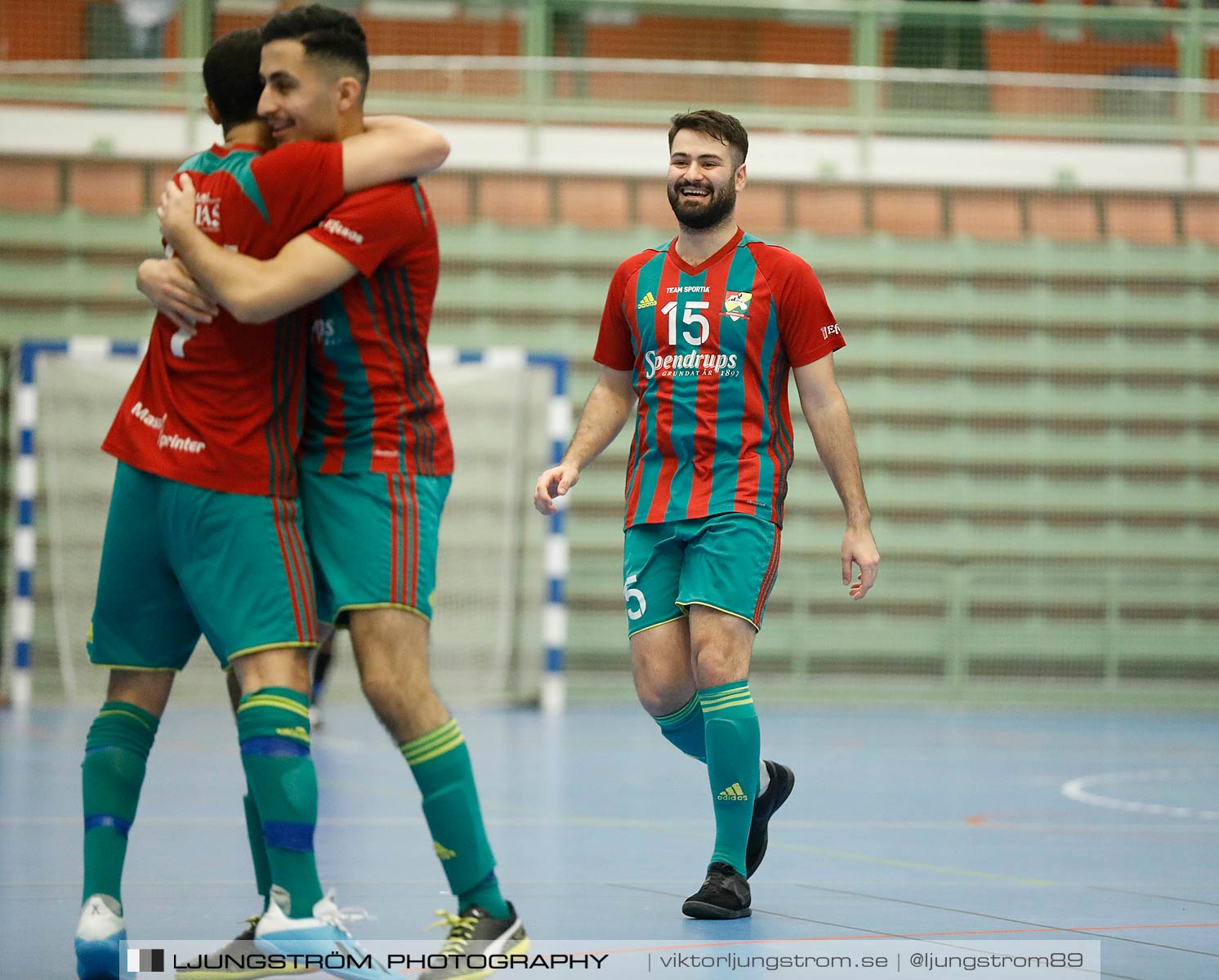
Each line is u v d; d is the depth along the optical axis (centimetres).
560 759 2597
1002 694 4344
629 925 1104
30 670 3994
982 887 1333
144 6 4319
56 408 4094
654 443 1250
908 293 4434
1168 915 1182
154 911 1152
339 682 4072
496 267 4369
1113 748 3048
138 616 928
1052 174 4494
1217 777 2494
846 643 4341
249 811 958
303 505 928
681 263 1273
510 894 1250
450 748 908
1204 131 4519
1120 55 4653
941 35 4597
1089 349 4466
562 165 4400
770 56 4562
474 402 4219
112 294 4266
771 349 1242
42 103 4275
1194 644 4384
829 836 1706
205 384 888
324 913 870
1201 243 4506
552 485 1255
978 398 4438
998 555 4422
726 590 1193
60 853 1438
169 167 4312
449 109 4378
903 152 4466
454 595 4169
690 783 2241
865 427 4419
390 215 896
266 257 899
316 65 916
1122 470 4453
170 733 3038
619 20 4512
